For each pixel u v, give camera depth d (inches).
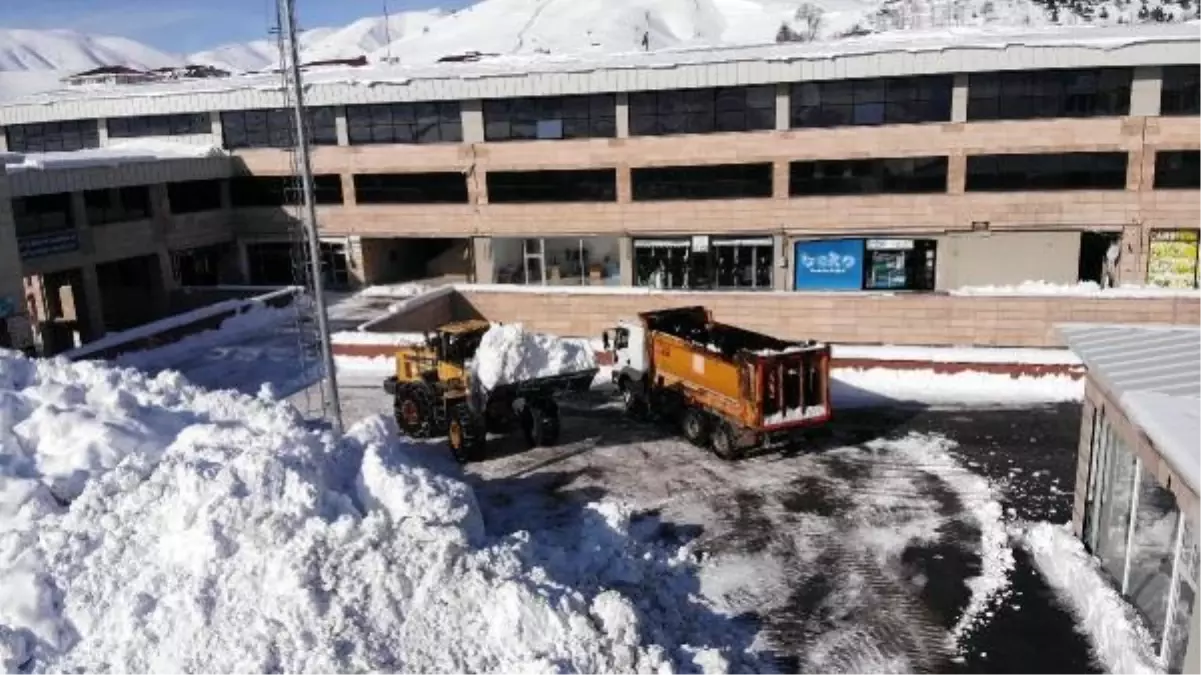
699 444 828.0
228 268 1763.0
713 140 1494.8
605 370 1063.6
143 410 603.5
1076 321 1062.4
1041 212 1396.4
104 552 442.0
